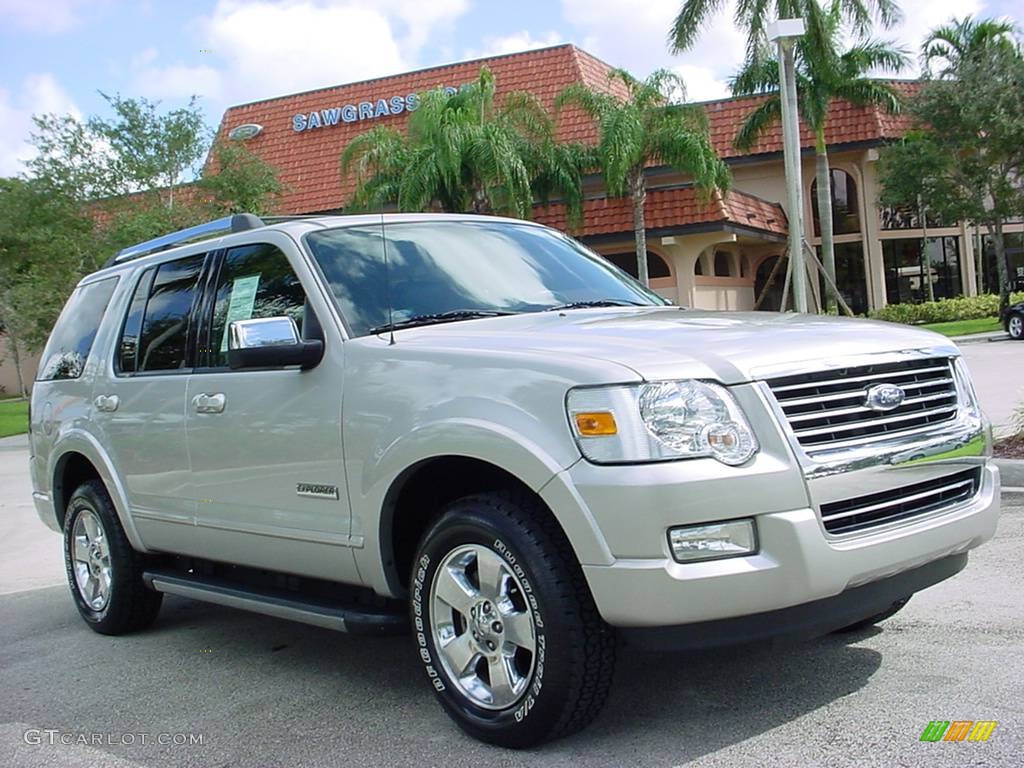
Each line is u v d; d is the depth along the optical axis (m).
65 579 7.99
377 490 4.16
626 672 4.62
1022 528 6.75
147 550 5.75
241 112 41.31
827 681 4.34
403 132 36.84
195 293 5.47
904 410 3.93
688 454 3.44
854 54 28.56
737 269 34.34
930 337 4.31
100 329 6.24
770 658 4.68
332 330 4.51
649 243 30.14
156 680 5.21
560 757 3.77
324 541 4.46
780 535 3.46
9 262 30.30
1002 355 20.31
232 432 4.88
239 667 5.33
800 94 28.58
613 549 3.45
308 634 5.89
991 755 3.53
